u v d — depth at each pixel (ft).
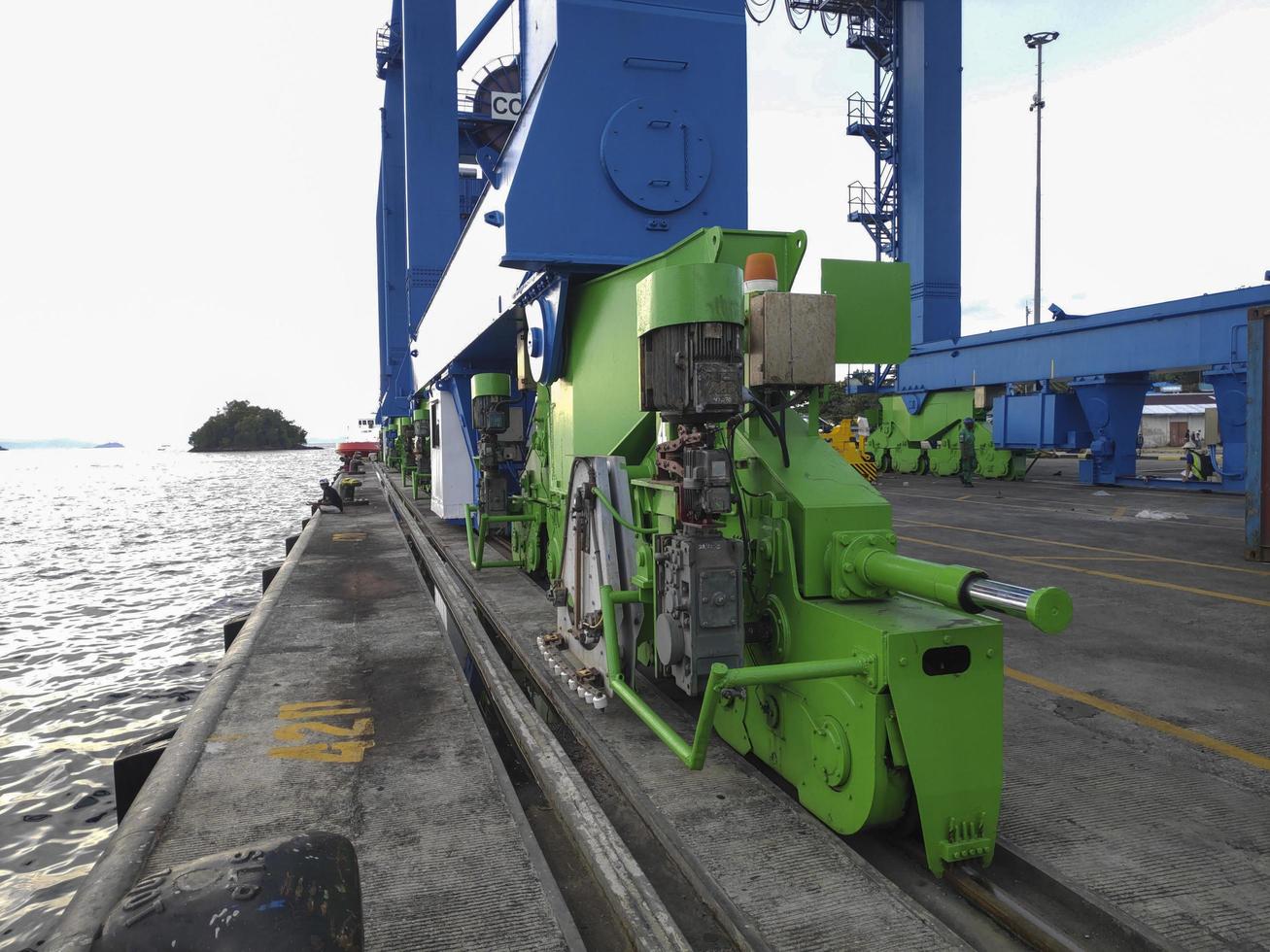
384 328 111.14
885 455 91.25
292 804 10.29
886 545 9.84
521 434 31.09
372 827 9.71
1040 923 7.86
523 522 26.68
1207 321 52.75
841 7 87.10
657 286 10.05
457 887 8.42
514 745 13.57
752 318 10.57
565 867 9.41
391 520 48.01
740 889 8.27
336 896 4.89
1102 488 63.36
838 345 11.87
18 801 20.31
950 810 8.61
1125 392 62.18
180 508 123.03
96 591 51.52
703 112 17.42
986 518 45.01
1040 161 122.52
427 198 53.47
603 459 13.94
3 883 16.42
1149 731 13.28
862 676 8.73
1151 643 18.95
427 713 13.76
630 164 16.87
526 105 18.53
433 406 46.88
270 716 13.61
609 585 13.47
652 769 11.39
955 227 81.20
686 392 9.88
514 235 16.29
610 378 17.16
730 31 17.63
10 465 534.37
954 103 80.18
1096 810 10.39
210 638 38.34
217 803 10.31
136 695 29.50
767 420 10.52
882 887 8.29
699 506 10.12
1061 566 29.43
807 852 9.01
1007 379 71.05
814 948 7.32
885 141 90.89
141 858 8.83
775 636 10.46
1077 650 18.39
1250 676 16.35
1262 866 8.99
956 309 82.38
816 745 9.59
